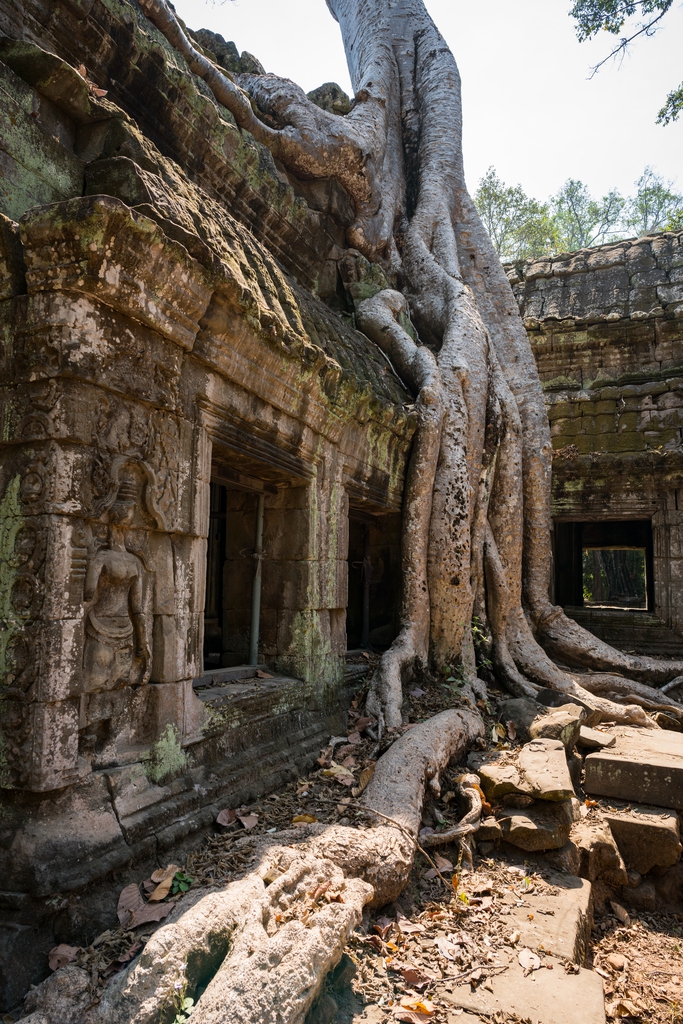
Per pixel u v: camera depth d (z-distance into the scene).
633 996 3.35
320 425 5.07
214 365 3.70
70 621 2.73
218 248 3.89
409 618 6.48
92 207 2.64
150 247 2.94
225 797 3.62
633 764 5.08
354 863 3.15
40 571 2.68
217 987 2.24
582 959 3.35
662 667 8.27
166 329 3.23
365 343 7.02
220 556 6.05
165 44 4.71
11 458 2.82
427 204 9.27
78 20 3.98
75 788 2.76
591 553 23.44
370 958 2.86
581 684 7.75
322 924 2.57
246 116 6.07
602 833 4.46
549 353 10.80
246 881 2.83
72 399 2.76
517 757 5.00
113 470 2.95
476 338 7.62
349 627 7.60
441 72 10.34
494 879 3.89
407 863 3.34
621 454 10.02
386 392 6.36
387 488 6.43
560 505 10.34
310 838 3.32
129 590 3.13
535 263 11.75
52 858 2.53
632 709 6.61
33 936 2.45
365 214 7.79
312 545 5.09
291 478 4.96
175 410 3.39
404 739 4.62
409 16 11.11
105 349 2.90
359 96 8.38
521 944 3.20
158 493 3.24
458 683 6.31
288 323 4.61
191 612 3.54
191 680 3.53
